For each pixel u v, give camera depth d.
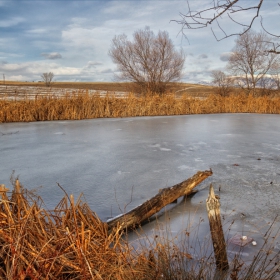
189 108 18.94
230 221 3.37
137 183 4.75
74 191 4.38
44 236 2.21
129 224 3.08
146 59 24.14
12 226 2.12
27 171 5.43
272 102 20.11
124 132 10.15
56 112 14.74
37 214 2.33
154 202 3.40
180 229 3.19
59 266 2.05
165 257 2.34
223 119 14.85
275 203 3.88
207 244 2.86
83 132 10.14
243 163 5.93
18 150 7.20
